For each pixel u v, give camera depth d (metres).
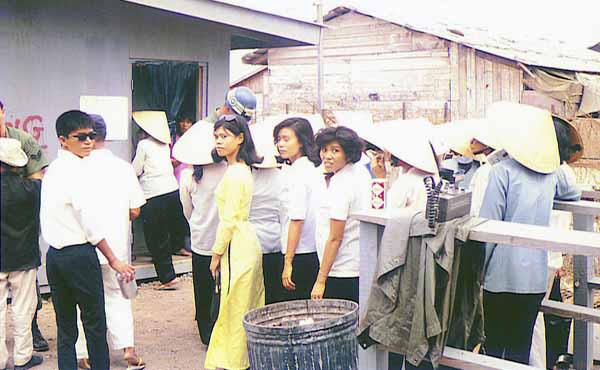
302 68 18.09
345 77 17.44
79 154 5.22
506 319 4.96
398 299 4.03
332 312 4.80
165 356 6.48
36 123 8.10
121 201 5.87
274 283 6.21
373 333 4.05
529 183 4.89
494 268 4.86
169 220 8.76
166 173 8.68
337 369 4.36
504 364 3.93
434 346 3.94
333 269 5.30
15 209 5.78
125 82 8.78
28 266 5.93
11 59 7.90
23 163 5.77
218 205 5.70
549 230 3.96
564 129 5.38
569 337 6.11
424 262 3.93
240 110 6.56
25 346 6.04
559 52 16.55
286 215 6.00
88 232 5.21
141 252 9.94
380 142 5.32
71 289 5.33
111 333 6.05
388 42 16.75
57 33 8.21
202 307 6.64
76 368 5.47
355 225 5.26
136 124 9.31
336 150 5.15
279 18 9.54
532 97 14.66
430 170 4.98
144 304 8.16
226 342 5.69
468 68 15.59
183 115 9.77
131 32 8.80
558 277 6.07
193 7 8.49
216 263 5.75
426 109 16.17
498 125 5.02
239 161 5.71
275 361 4.32
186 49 9.34
